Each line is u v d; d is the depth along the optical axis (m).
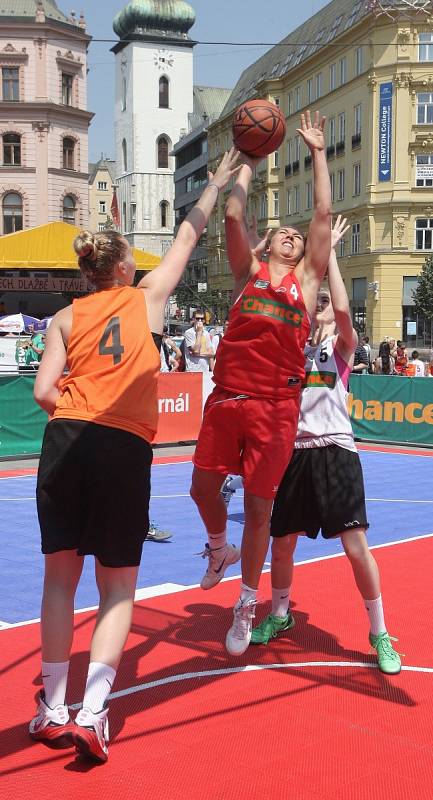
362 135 43.69
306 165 50.66
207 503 4.19
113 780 3.14
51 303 34.47
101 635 3.29
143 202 107.69
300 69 50.72
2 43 45.66
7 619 5.25
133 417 3.32
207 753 3.36
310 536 4.56
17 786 3.09
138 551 3.34
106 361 3.36
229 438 4.01
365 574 4.28
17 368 20.62
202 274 73.88
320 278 4.01
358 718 3.69
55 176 47.16
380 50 41.62
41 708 3.46
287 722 3.65
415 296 41.84
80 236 3.56
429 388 15.20
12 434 13.30
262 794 3.04
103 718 3.23
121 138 110.75
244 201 3.95
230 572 6.55
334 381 4.39
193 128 92.44
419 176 42.19
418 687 4.05
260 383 3.89
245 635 4.13
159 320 3.52
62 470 3.27
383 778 3.16
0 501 9.77
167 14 105.19
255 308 3.88
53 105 46.16
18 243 19.41
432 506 9.59
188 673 4.23
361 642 4.72
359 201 44.59
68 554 3.44
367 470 12.52
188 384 15.08
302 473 4.41
